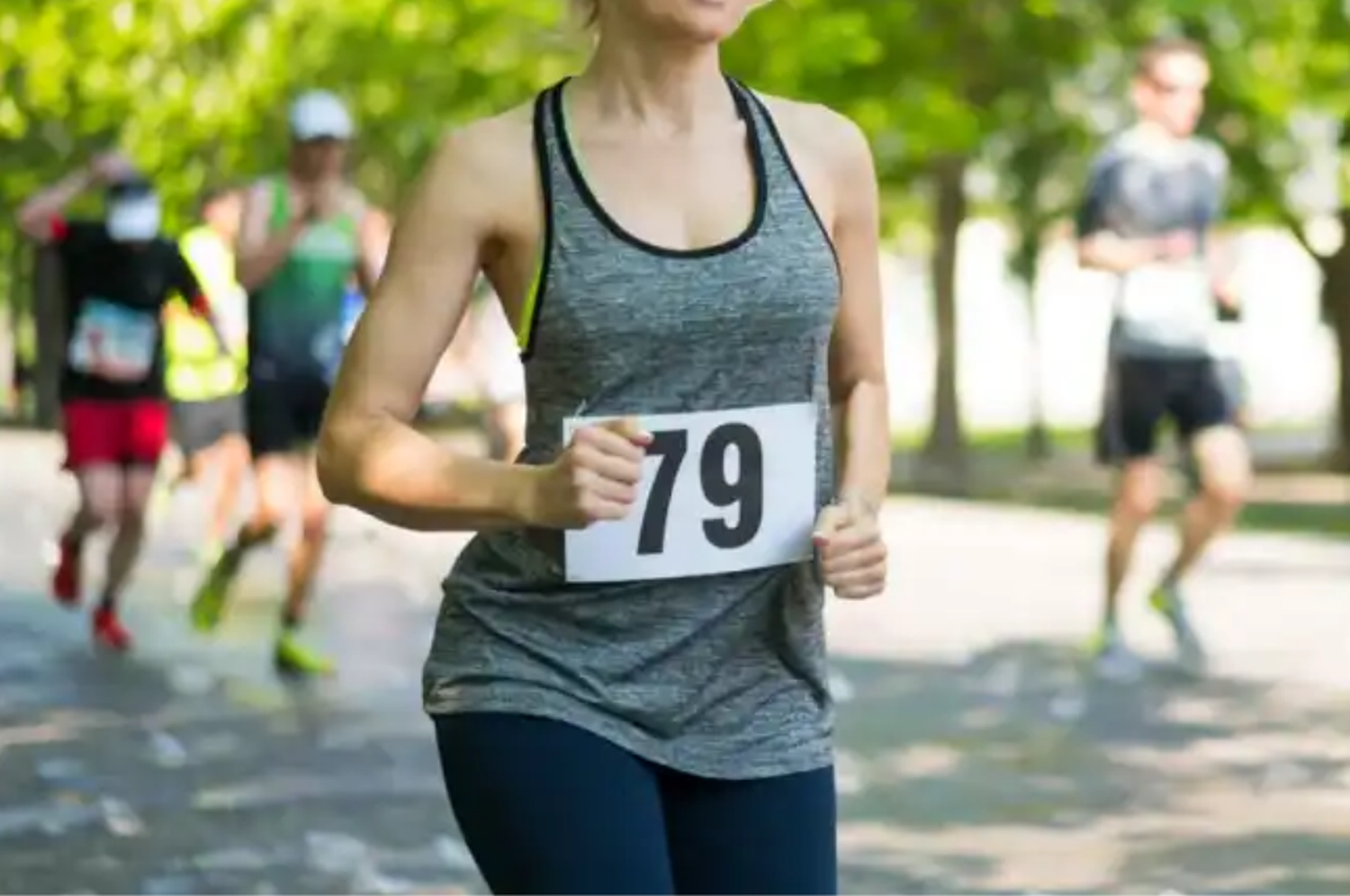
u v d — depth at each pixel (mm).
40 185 69562
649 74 8188
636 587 8156
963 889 16484
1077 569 39781
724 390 8180
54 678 26062
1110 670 26719
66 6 63719
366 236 26141
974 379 137500
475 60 65250
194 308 28375
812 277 8219
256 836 18000
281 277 25875
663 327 8070
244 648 28656
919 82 59656
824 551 8148
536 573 8156
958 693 25547
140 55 64062
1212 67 57156
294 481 26250
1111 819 18922
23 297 94562
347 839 17875
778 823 8336
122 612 32375
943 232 72625
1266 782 20438
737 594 8250
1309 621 31641
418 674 26531
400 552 42875
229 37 64250
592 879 7953
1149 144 25547
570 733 8070
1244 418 27938
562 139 8156
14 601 33781
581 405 8125
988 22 59219
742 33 58469
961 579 37938
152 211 27969
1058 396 136250
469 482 7941
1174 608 27234
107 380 28031
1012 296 134250
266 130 65875
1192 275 26141
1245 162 60375
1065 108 61906
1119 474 26500
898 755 21750
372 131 69125
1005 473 72125
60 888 16219
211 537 36844
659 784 8281
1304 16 56781
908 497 60531
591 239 8070
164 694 24969
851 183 8594
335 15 63938
